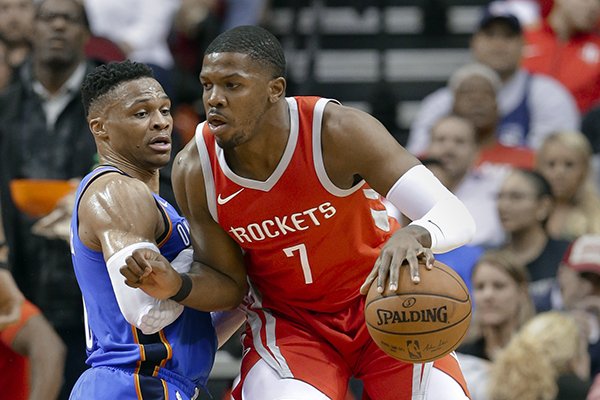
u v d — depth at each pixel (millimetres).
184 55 29125
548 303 19938
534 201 20859
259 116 11922
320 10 30422
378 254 12922
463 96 24078
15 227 18703
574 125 25594
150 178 13141
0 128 19594
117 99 12727
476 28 28203
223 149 12203
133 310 11953
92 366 12797
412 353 11688
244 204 12367
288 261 12742
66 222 18562
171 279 11781
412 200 12117
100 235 12031
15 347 16375
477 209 22844
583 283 18812
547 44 28109
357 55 32031
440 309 11500
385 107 29188
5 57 24281
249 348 13352
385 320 11555
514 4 31000
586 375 17953
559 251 20781
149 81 12852
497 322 18438
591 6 27609
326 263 12758
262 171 12227
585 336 18438
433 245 11734
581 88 27578
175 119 22625
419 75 31578
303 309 13227
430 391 12898
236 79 11727
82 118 19641
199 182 12492
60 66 19609
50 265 18641
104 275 12414
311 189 12273
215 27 29297
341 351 13195
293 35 30906
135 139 12711
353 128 12156
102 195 12180
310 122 12211
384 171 12180
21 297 15992
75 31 19719
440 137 22922
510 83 25641
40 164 19391
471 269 19609
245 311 13609
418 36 32188
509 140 25219
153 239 12219
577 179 22281
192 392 12844
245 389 12969
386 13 32469
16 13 24859
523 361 17344
